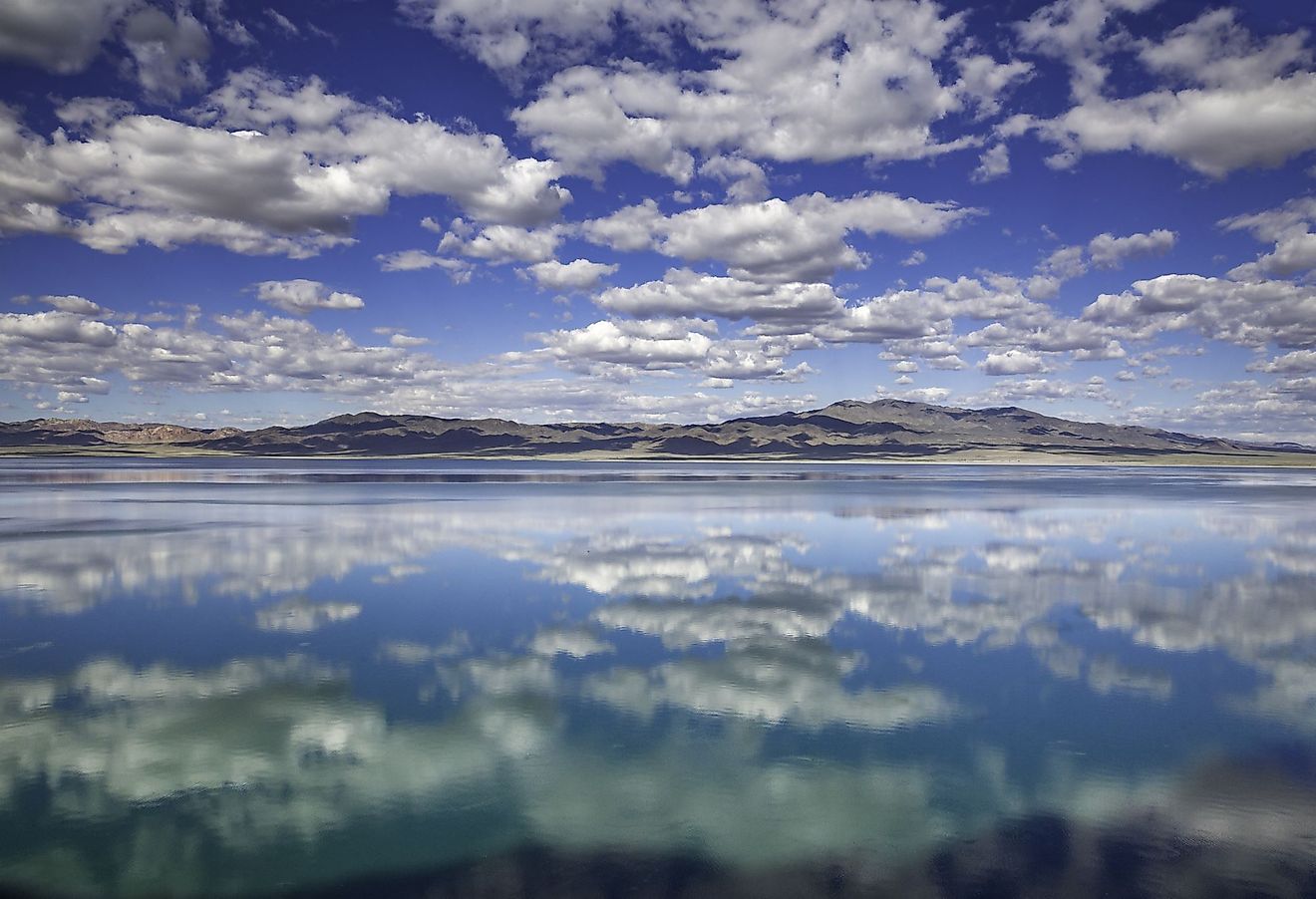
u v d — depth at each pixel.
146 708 18.22
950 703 18.64
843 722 17.44
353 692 19.31
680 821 13.04
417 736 16.56
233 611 28.05
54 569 36.59
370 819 13.10
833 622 26.55
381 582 33.78
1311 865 11.80
